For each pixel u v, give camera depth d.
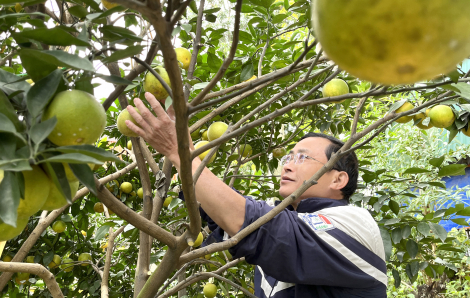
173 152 1.26
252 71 2.12
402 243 2.25
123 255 3.22
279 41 2.44
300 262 1.38
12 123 0.53
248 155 2.86
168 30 0.57
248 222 1.36
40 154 0.56
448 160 4.50
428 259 2.36
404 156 4.49
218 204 1.38
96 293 2.79
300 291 1.58
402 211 2.55
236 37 0.71
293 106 0.90
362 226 1.54
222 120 2.45
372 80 0.49
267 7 2.01
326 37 0.46
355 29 0.43
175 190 2.32
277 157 2.84
